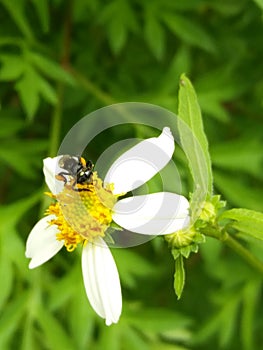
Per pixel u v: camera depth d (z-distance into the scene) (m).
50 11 0.24
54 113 0.23
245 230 0.15
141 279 0.25
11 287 0.21
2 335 0.21
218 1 0.24
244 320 0.24
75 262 0.22
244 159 0.23
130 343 0.22
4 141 0.23
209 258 0.23
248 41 0.25
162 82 0.23
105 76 0.24
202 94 0.23
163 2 0.23
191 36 0.23
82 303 0.21
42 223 0.15
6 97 0.24
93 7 0.23
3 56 0.21
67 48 0.24
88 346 0.23
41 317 0.21
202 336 0.24
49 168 0.15
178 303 0.26
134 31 0.23
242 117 0.25
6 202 0.24
